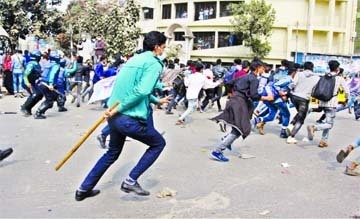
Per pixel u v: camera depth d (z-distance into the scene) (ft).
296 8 133.59
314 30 132.05
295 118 31.01
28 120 36.99
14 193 17.28
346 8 137.18
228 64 135.54
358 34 146.20
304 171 22.44
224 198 17.39
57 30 116.06
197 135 32.71
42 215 15.01
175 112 47.73
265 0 128.57
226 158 24.14
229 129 35.91
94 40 80.18
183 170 21.67
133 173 16.97
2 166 21.38
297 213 15.88
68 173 20.39
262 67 24.03
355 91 49.80
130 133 15.97
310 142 31.60
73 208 15.78
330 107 29.07
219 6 138.41
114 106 15.93
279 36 133.39
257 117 34.24
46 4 113.70
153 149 16.90
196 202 16.81
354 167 21.91
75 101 52.06
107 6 100.01
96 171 16.63
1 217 14.71
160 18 152.46
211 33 140.26
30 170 20.75
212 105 53.16
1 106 46.50
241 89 23.80
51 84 37.14
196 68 37.35
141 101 15.96
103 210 15.65
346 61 106.93
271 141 31.32
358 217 15.62
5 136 29.37
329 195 18.28
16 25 104.78
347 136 35.96
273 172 21.98
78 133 31.35
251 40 121.29
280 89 31.19
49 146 26.40
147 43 16.14
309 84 30.12
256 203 16.89
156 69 15.72
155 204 16.43
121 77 15.96
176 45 114.11
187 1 143.54
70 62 51.24
